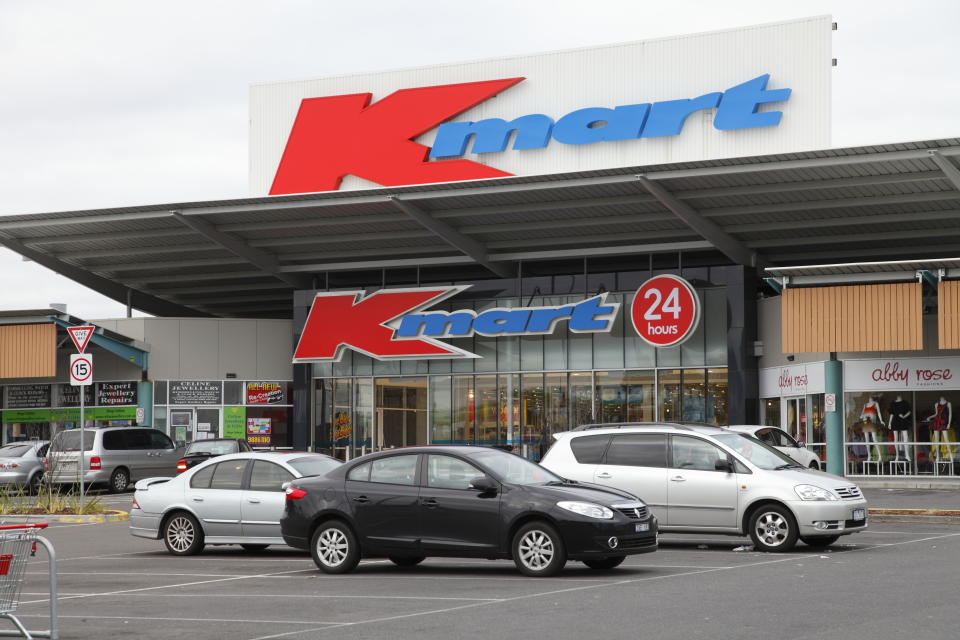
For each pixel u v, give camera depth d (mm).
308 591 12789
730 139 39250
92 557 17500
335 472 14859
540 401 39906
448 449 14461
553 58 41562
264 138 45750
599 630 9531
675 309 37125
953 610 10234
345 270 44062
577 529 13398
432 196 36344
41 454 32438
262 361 44062
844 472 32781
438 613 10758
